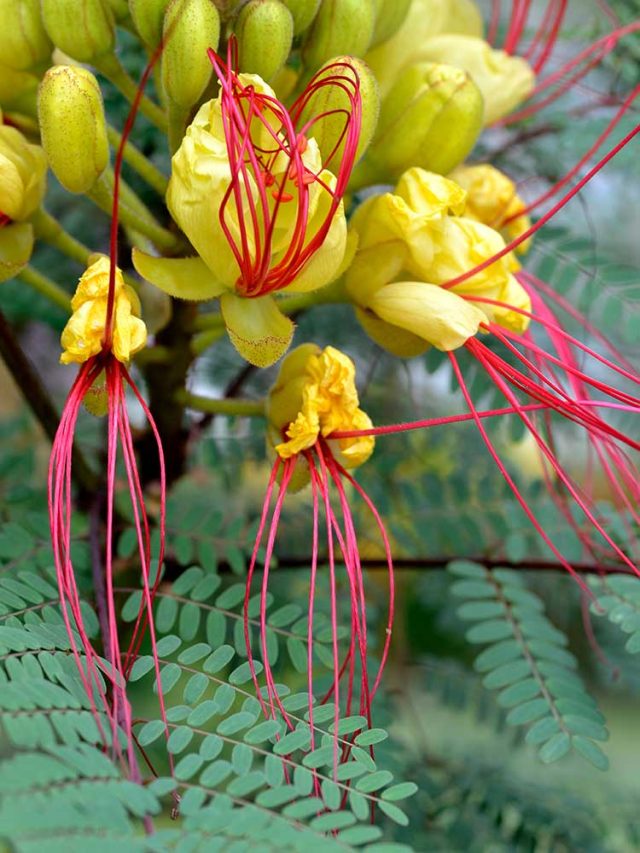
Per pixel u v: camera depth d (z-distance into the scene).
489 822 0.37
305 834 0.23
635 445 0.29
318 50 0.30
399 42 0.32
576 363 0.34
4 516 0.32
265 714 0.26
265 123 0.27
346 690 0.31
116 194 0.27
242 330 0.28
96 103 0.28
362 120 0.28
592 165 0.36
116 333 0.28
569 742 0.29
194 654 0.27
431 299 0.29
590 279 0.35
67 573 0.27
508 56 0.35
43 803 0.22
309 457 0.29
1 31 0.29
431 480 0.36
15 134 0.29
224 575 0.33
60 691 0.24
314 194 0.27
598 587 0.32
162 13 0.28
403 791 0.24
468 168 0.33
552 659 0.30
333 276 0.28
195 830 0.22
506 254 0.30
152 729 0.25
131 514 0.32
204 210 0.27
